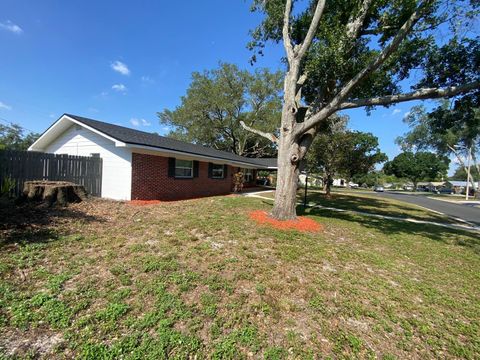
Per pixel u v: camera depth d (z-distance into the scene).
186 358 1.99
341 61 6.00
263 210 8.77
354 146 16.28
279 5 8.08
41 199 6.73
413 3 5.92
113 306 2.52
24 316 2.27
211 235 5.29
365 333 2.53
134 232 5.08
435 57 6.55
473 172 54.94
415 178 54.44
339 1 7.27
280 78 27.59
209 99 26.41
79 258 3.63
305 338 2.36
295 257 4.39
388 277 3.98
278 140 7.83
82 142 10.81
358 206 13.65
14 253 3.58
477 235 8.06
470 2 5.37
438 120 7.82
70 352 1.94
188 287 3.04
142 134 12.38
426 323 2.80
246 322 2.50
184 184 12.51
